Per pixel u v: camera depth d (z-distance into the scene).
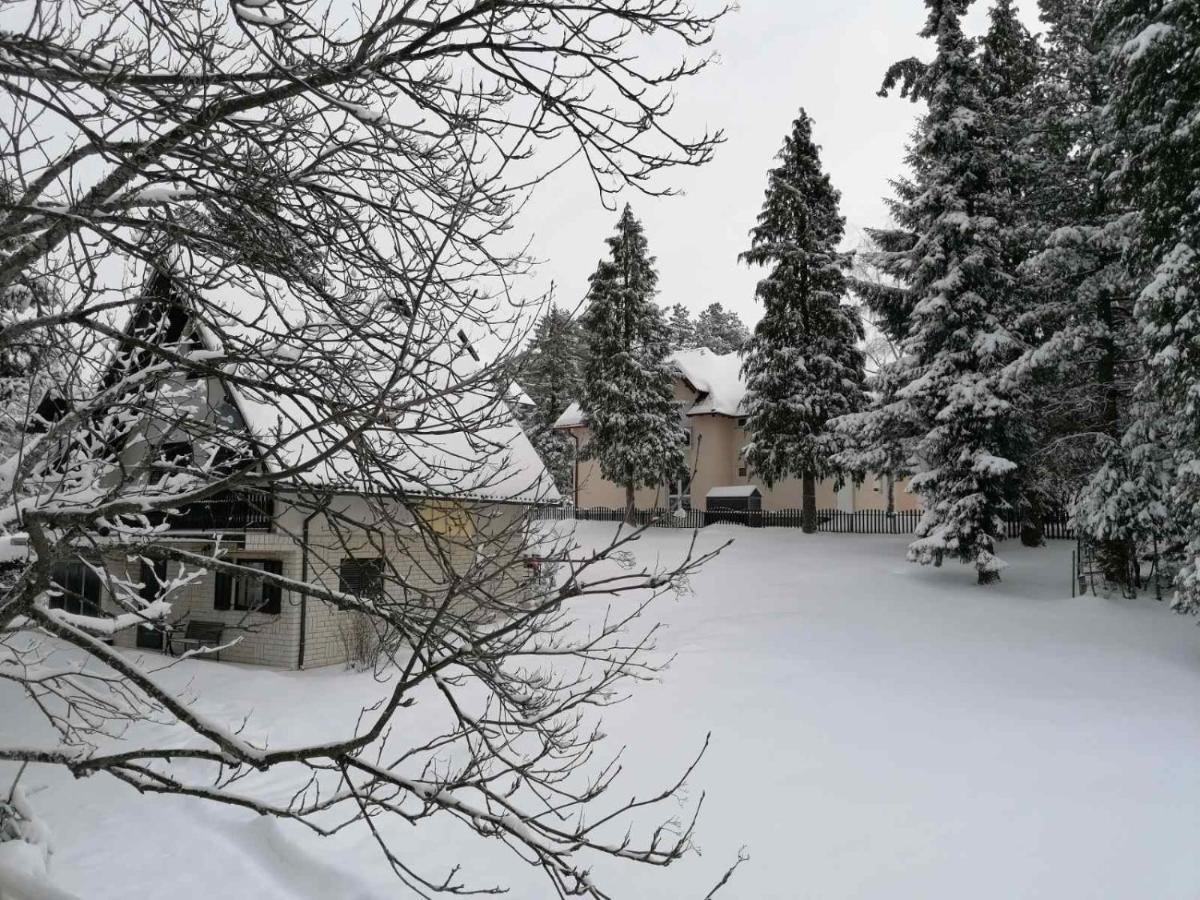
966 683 11.48
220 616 15.54
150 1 3.42
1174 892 5.55
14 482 3.62
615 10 3.49
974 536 19.36
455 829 7.29
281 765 9.05
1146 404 16.78
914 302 23.45
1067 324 19.14
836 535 29.44
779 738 9.25
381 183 4.27
